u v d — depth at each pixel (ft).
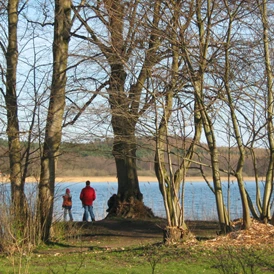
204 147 40.24
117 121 39.47
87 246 45.55
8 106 45.32
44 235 45.44
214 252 34.71
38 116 45.57
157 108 37.93
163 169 39.91
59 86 45.80
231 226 40.68
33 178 45.57
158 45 38.55
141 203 66.28
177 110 38.32
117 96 38.65
